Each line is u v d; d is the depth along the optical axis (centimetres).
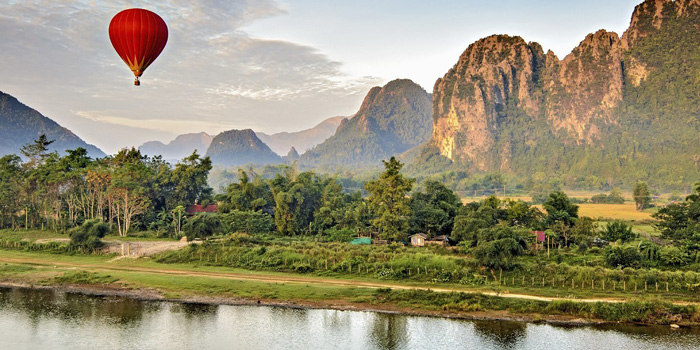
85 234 7038
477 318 4400
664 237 7538
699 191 7881
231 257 6394
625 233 7612
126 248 6950
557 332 4088
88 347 3816
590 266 5834
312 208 9944
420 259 5816
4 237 7844
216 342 3931
